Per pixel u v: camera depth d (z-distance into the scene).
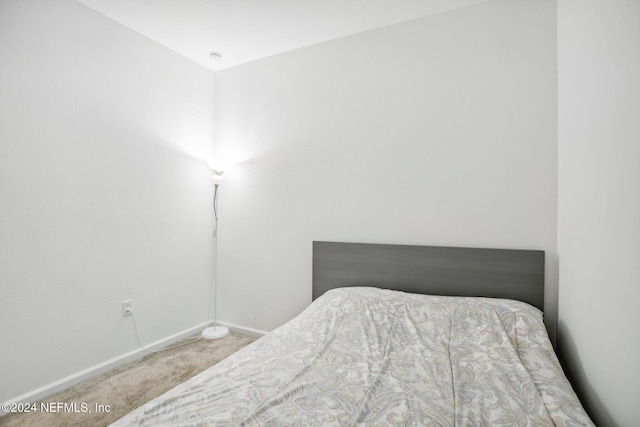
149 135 2.51
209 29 2.39
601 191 1.19
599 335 1.21
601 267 1.19
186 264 2.83
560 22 1.82
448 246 2.16
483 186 2.07
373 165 2.39
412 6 2.11
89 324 2.14
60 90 1.98
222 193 3.03
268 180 2.80
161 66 2.60
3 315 1.75
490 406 1.09
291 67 2.69
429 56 2.22
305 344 1.61
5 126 1.75
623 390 1.01
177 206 2.74
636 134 0.92
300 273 2.67
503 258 2.00
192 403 1.11
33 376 1.87
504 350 1.45
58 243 1.98
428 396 1.17
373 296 2.01
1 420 1.68
